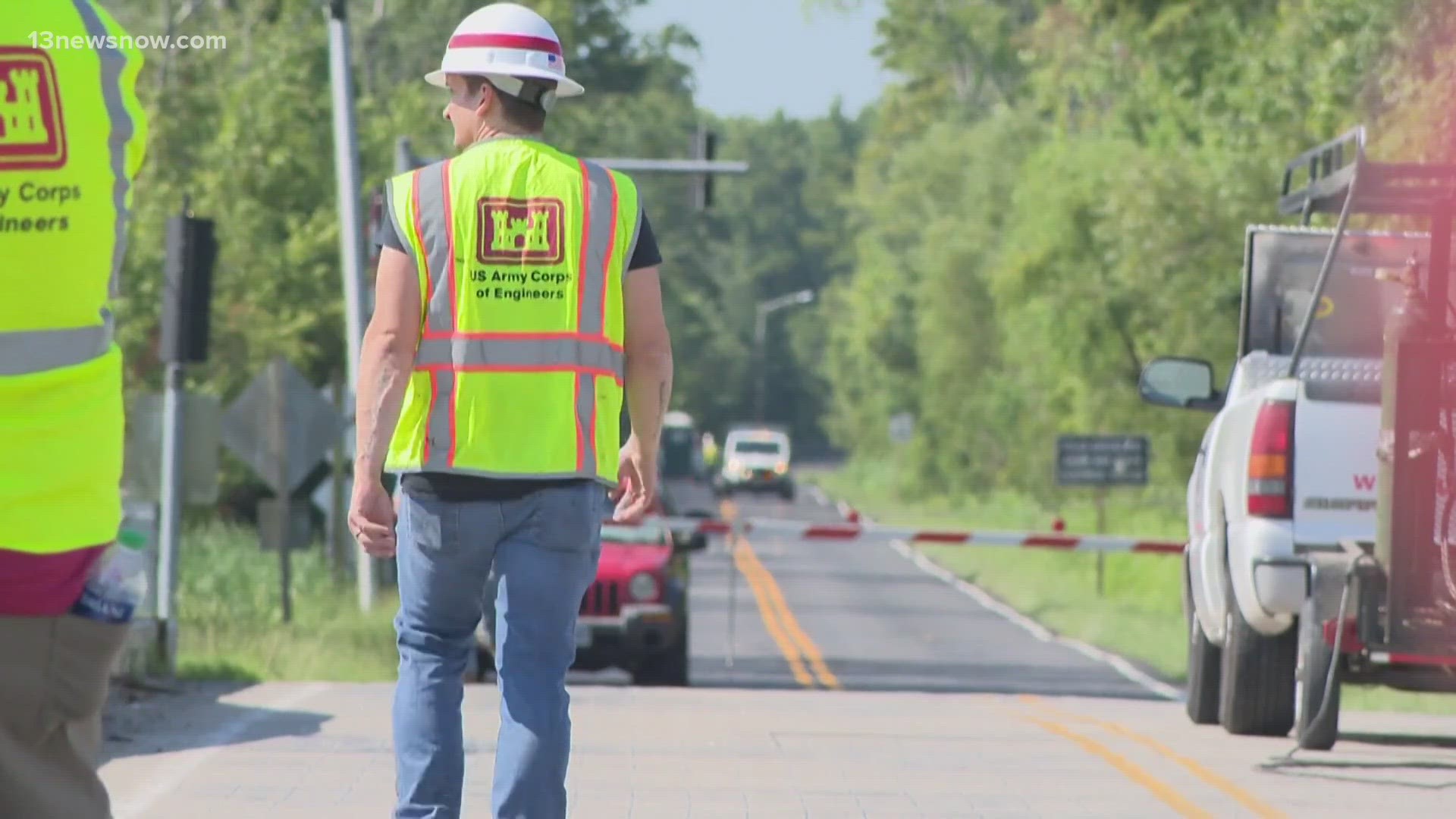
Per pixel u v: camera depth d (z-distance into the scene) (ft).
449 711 65.41
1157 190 446.19
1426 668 121.60
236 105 416.26
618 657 219.20
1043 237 538.47
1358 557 116.57
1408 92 307.99
